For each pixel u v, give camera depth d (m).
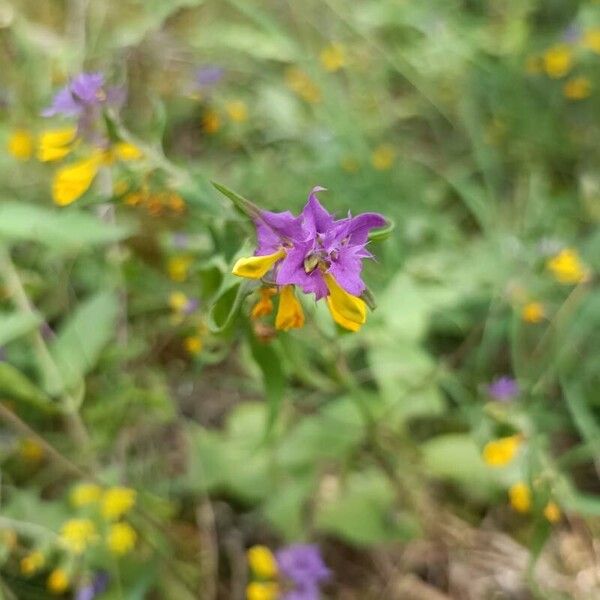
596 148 0.83
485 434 0.52
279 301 0.42
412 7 0.94
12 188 0.68
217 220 0.47
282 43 0.80
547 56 0.88
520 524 0.59
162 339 0.66
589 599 0.56
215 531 0.59
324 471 0.60
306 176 0.70
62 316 0.67
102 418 0.57
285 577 0.54
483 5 1.03
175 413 0.61
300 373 0.52
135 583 0.54
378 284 0.57
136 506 0.54
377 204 0.68
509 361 0.66
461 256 0.66
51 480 0.59
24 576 0.55
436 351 0.68
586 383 0.62
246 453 0.59
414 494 0.58
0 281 0.59
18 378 0.52
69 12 0.85
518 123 0.84
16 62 0.74
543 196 0.75
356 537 0.57
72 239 0.54
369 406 0.59
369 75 0.88
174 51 0.85
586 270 0.62
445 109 0.86
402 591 0.58
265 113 0.80
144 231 0.70
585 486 0.62
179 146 0.79
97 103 0.48
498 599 0.57
